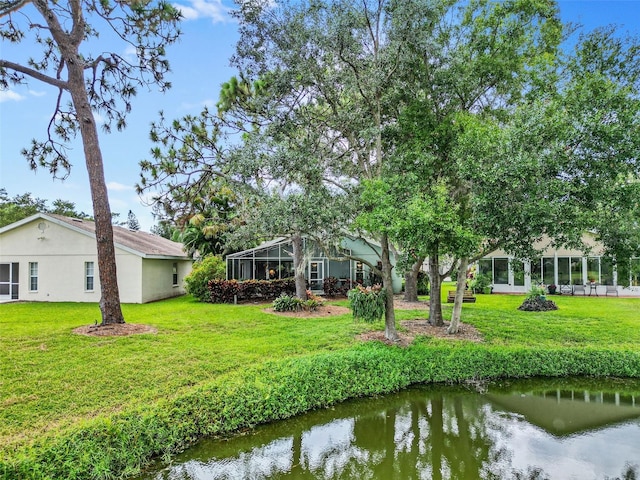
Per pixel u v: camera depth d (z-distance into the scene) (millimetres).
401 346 8773
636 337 9664
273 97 8641
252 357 7574
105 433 4355
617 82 7762
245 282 17219
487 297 19609
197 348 8109
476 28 9070
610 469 4465
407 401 6723
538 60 8508
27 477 3662
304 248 16016
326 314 13219
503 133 7160
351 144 9172
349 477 4406
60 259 17266
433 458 4824
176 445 4793
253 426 5559
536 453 4906
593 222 6922
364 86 8703
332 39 7863
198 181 12992
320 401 6363
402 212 7043
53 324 10617
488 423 5863
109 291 9891
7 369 6562
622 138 6527
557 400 6754
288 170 7523
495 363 7895
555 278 21297
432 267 11266
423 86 9227
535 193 6715
